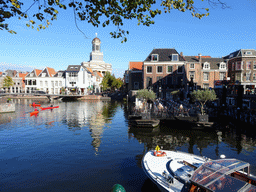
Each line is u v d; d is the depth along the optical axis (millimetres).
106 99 59250
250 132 17188
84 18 5102
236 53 38781
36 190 8180
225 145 13852
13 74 70312
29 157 11898
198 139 15430
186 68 41844
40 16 4426
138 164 10859
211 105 28500
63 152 12773
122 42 5613
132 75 52688
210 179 6199
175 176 7723
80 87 65312
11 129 19484
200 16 5184
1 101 32188
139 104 25562
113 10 5086
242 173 6887
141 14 5441
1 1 4062
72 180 9023
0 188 8312
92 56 103812
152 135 16844
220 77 41188
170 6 5066
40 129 19516
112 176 9438
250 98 23594
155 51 45500
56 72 72062
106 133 17797
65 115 28656
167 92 42281
